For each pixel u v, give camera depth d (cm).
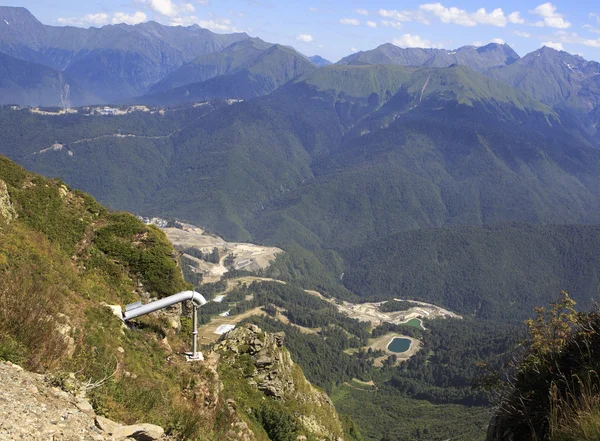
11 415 917
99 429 1018
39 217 2995
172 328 2794
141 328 2506
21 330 1309
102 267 2933
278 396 3591
